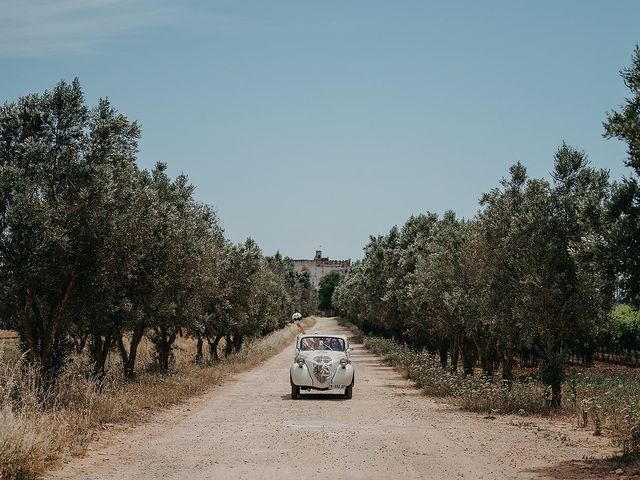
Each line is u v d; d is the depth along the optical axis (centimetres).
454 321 2708
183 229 2342
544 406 1772
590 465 1033
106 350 2102
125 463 1029
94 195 1510
